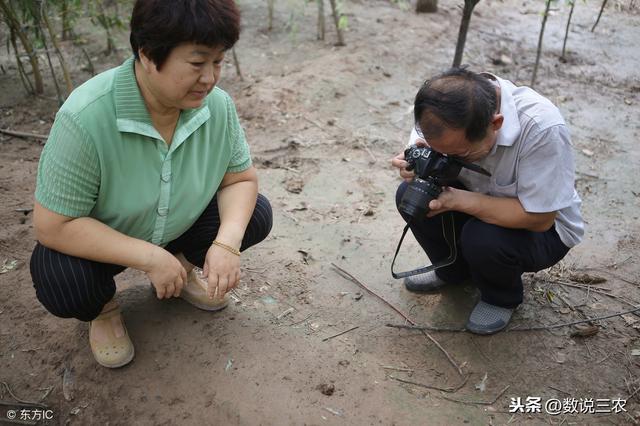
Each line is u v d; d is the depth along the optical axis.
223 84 4.25
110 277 1.96
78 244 1.73
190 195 1.89
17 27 3.81
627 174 3.40
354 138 3.67
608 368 2.20
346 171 3.37
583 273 2.66
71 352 2.19
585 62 4.80
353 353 2.23
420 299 2.52
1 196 3.05
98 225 1.75
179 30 1.42
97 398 2.04
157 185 1.81
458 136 1.74
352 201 3.13
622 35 5.36
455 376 2.16
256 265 2.66
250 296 2.48
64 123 1.63
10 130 3.67
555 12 5.81
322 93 4.12
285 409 2.01
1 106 3.97
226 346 2.22
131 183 1.77
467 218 2.24
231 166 2.02
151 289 2.47
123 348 2.11
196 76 1.54
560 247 2.20
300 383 2.10
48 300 1.85
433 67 4.57
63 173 1.65
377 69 4.46
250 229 2.13
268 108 3.94
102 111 1.64
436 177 1.99
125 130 1.67
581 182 3.32
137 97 1.66
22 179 3.21
